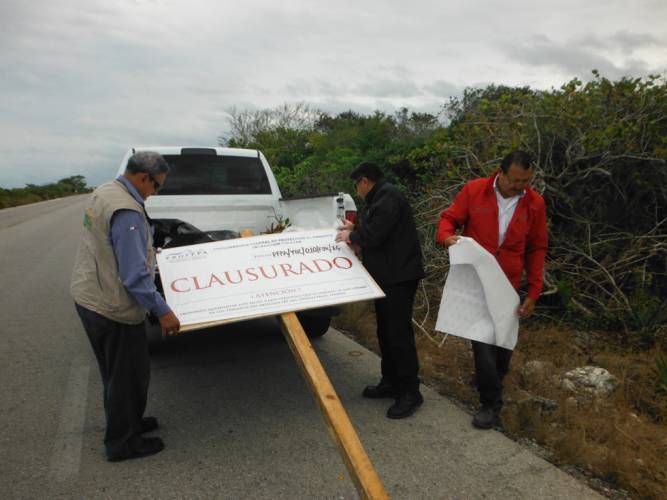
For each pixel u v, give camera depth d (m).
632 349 4.50
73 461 3.07
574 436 3.06
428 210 6.29
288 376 4.38
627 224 5.44
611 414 3.46
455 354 4.61
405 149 9.73
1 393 4.06
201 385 4.20
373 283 3.41
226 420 3.60
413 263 3.54
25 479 2.89
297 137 18.77
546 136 5.61
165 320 2.86
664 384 3.74
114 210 2.79
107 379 3.03
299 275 3.38
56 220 22.17
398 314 3.54
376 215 3.44
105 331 2.90
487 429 3.39
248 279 3.29
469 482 2.81
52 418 3.64
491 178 3.37
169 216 5.06
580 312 5.09
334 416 2.48
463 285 3.38
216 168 5.31
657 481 2.79
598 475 2.87
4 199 40.12
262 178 5.50
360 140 13.66
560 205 5.64
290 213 5.25
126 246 2.78
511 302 3.28
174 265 3.33
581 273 5.28
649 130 5.21
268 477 2.90
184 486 2.82
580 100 5.36
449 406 3.73
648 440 3.17
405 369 3.58
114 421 3.04
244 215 5.29
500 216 3.36
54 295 7.53
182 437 3.37
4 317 6.34
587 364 4.33
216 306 3.07
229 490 2.78
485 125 6.19
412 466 2.97
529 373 4.05
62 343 5.32
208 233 4.53
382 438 3.29
